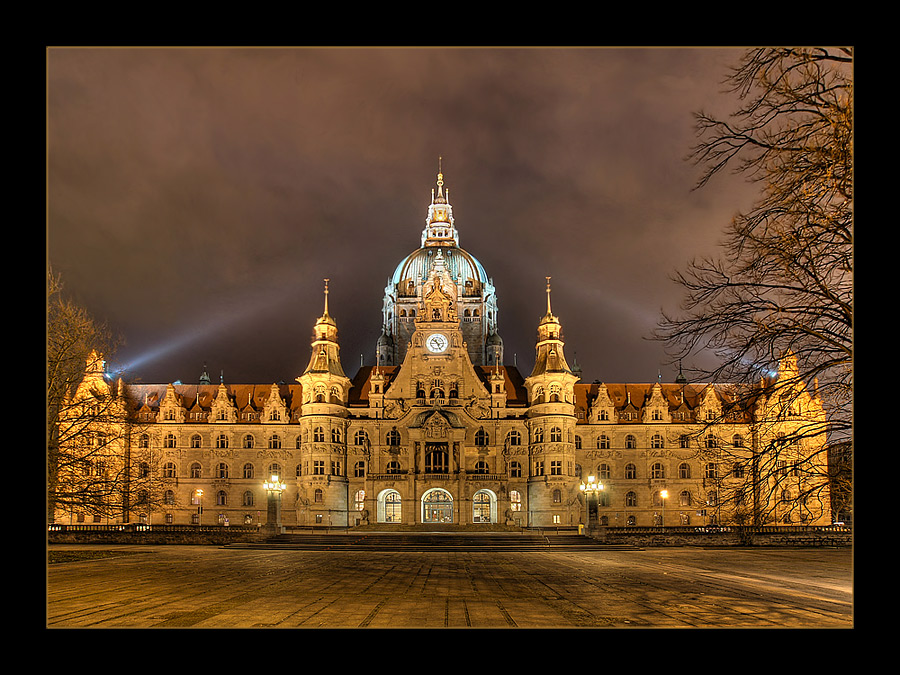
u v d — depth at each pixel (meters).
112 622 26.52
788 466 31.95
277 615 28.33
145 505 88.69
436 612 29.28
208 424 140.25
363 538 97.44
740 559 66.44
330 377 135.38
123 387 129.50
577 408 144.25
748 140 27.20
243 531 94.00
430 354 139.00
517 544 90.88
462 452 135.62
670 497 138.12
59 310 66.12
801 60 24.80
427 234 179.50
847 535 90.69
